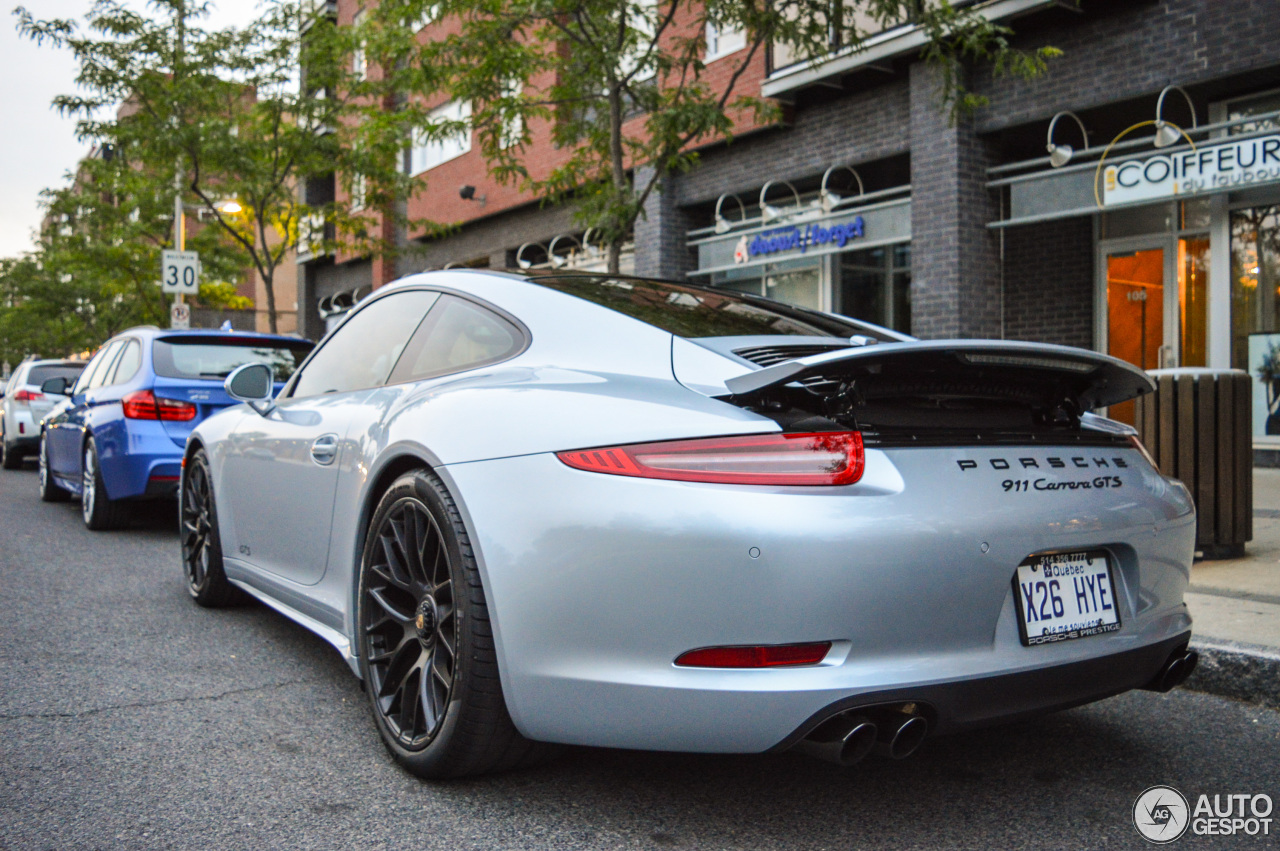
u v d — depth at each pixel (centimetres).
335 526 307
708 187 1270
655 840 219
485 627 230
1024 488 218
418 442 254
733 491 197
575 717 214
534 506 219
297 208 1412
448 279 320
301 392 376
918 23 783
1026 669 211
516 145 852
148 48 1236
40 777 253
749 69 1170
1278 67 792
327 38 1302
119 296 2470
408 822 228
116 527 712
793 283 1250
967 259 971
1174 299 965
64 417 812
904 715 200
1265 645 328
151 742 280
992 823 231
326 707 313
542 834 222
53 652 376
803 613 193
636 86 805
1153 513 242
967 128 970
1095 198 868
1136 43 864
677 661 203
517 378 252
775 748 200
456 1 768
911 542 198
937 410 230
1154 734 295
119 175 1642
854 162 1094
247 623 425
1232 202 907
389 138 1320
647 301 281
